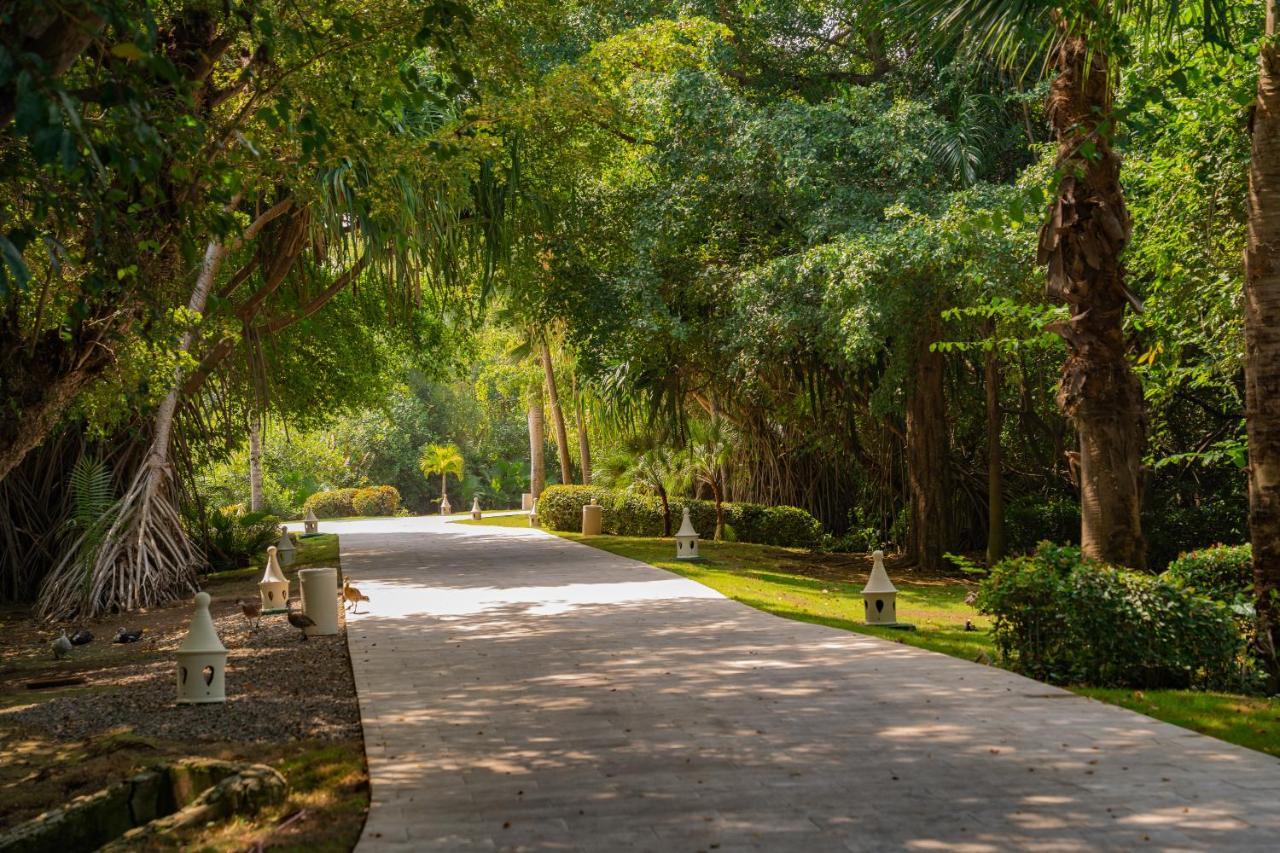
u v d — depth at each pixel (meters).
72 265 8.01
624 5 23.95
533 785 6.04
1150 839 4.95
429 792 5.94
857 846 4.93
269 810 5.64
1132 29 13.11
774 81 24.80
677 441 26.67
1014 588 9.42
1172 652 8.95
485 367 40.69
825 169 20.27
